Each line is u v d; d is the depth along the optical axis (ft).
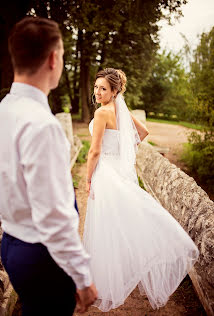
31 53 3.05
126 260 6.23
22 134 2.92
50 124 2.91
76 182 16.40
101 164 6.66
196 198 7.86
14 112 3.06
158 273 6.26
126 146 6.74
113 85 6.43
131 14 33.24
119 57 48.65
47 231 2.96
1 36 34.63
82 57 51.98
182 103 25.76
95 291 3.43
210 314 5.64
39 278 3.46
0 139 3.10
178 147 34.78
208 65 21.17
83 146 26.22
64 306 3.80
